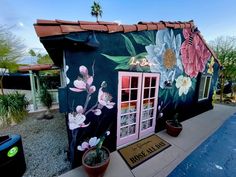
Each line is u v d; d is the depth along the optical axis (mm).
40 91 7500
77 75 2455
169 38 4043
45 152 3297
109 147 3203
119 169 2707
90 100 2688
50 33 1974
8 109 5164
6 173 2180
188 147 3555
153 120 4156
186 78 5039
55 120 5773
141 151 3305
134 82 3439
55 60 4828
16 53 9062
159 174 2613
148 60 3555
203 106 6738
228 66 9758
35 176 2510
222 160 3125
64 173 2582
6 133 4445
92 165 2318
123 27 2836
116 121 3211
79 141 2686
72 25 2191
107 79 2848
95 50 2590
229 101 9977
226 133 4457
